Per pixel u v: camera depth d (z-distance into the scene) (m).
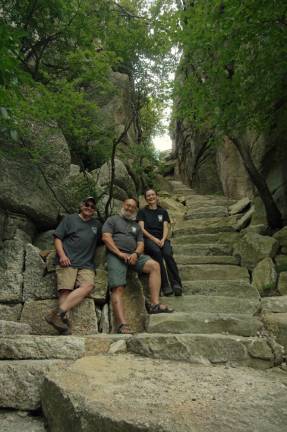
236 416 1.87
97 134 5.81
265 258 5.07
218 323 3.55
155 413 1.89
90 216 4.27
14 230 4.54
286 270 4.96
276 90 5.20
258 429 1.73
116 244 4.11
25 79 2.76
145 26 6.75
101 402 2.03
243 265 5.31
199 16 4.88
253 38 4.48
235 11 4.05
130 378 2.47
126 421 1.80
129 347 3.24
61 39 6.06
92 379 2.42
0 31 2.54
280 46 4.41
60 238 4.02
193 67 6.17
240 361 2.98
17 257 4.21
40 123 5.16
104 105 9.46
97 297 3.98
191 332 3.54
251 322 3.49
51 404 2.33
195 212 8.41
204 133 12.26
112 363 2.82
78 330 3.79
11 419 2.52
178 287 4.27
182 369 2.73
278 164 6.70
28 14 5.22
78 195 5.51
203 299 4.17
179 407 1.97
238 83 5.21
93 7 6.27
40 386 2.62
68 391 2.21
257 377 2.62
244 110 5.44
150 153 9.19
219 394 2.19
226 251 5.86
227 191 10.34
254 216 6.74
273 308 3.97
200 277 5.04
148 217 4.79
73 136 5.94
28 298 4.04
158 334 3.33
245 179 9.53
